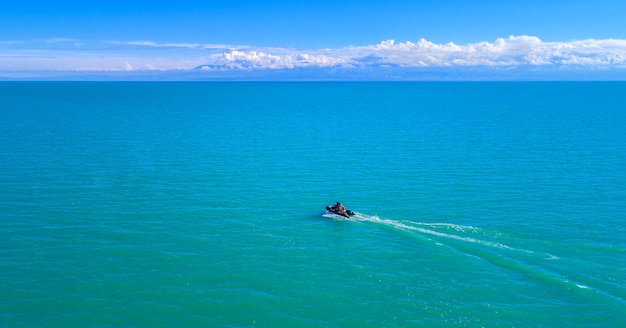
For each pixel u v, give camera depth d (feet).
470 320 129.29
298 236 184.24
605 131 434.71
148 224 194.18
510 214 207.72
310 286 146.72
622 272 150.92
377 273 154.51
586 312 131.34
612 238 180.45
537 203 222.07
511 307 134.72
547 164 299.79
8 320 126.72
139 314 131.23
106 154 324.19
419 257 165.27
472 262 160.66
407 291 143.74
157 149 347.97
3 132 407.85
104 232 184.65
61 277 148.97
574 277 148.36
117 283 146.41
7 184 243.60
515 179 264.72
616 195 233.35
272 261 162.91
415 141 392.47
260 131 451.94
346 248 173.27
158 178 263.90
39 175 263.08
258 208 216.54
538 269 153.48
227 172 281.13
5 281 145.28
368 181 263.29
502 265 158.10
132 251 168.45
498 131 445.78
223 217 204.23
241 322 128.88
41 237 178.19
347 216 203.51
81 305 134.41
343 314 132.57
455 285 146.72
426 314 132.16
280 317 131.13
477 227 192.44
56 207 211.00
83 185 245.65
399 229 189.16
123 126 471.62
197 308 134.62
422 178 268.82
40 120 505.25
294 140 398.83
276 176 273.33
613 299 135.85
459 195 236.02
